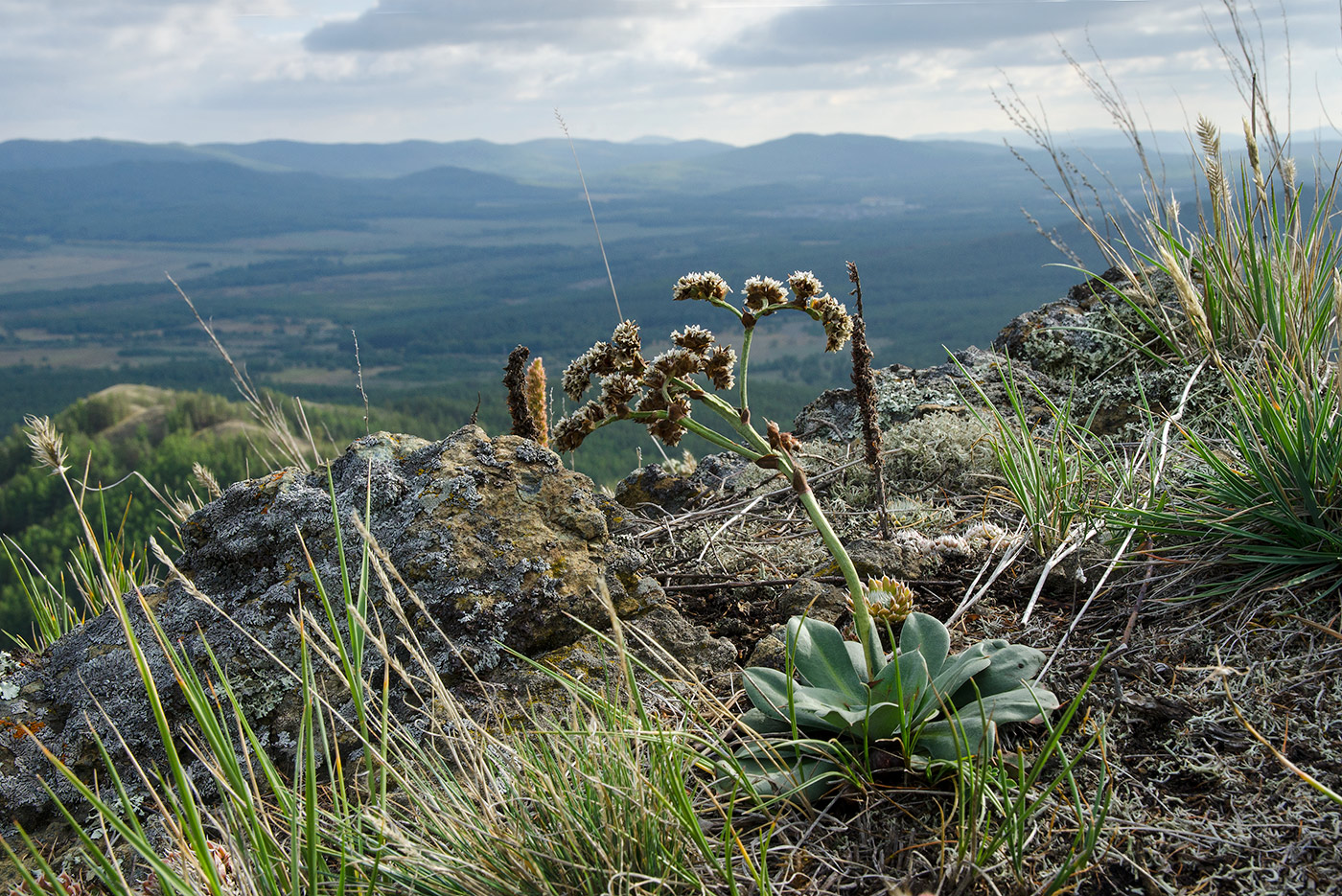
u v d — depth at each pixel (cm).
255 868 155
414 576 232
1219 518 231
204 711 144
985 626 226
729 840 137
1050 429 367
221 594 238
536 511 252
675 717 195
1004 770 155
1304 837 145
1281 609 202
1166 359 391
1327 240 339
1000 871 147
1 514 5303
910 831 160
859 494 346
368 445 271
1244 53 328
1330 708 171
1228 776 160
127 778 204
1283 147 334
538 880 145
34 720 213
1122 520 242
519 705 207
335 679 216
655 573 270
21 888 179
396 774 157
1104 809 138
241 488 256
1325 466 217
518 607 226
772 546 293
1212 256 378
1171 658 197
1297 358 280
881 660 183
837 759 171
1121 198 400
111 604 238
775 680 185
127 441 7462
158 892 170
